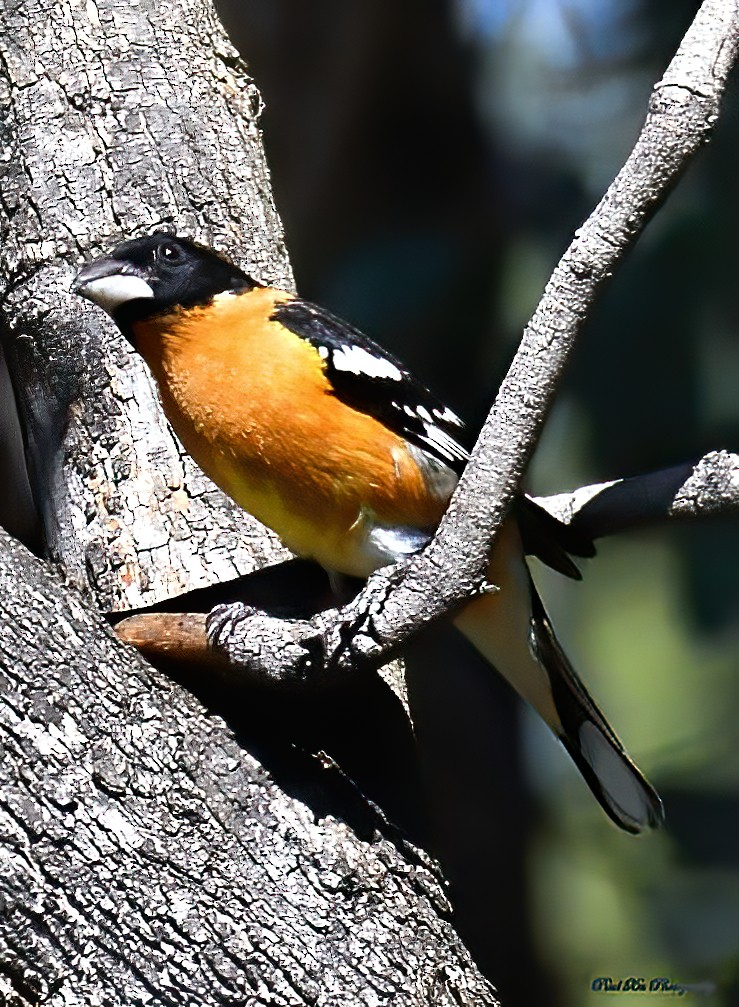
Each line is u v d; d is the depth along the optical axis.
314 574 7.54
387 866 6.24
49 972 5.68
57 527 7.46
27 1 8.23
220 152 8.24
